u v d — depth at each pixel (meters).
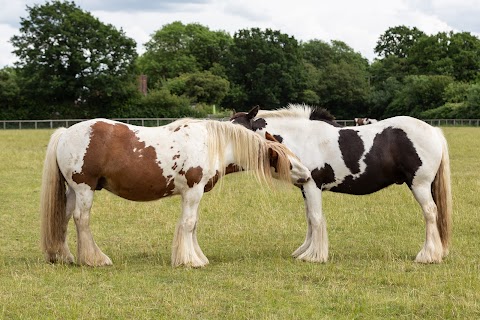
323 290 6.27
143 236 9.27
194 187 7.55
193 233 7.69
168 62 83.06
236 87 71.12
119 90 58.66
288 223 10.23
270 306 5.70
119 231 9.59
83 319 5.29
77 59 56.75
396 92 71.81
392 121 7.90
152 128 7.60
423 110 66.81
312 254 7.77
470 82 72.75
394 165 7.80
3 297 5.87
